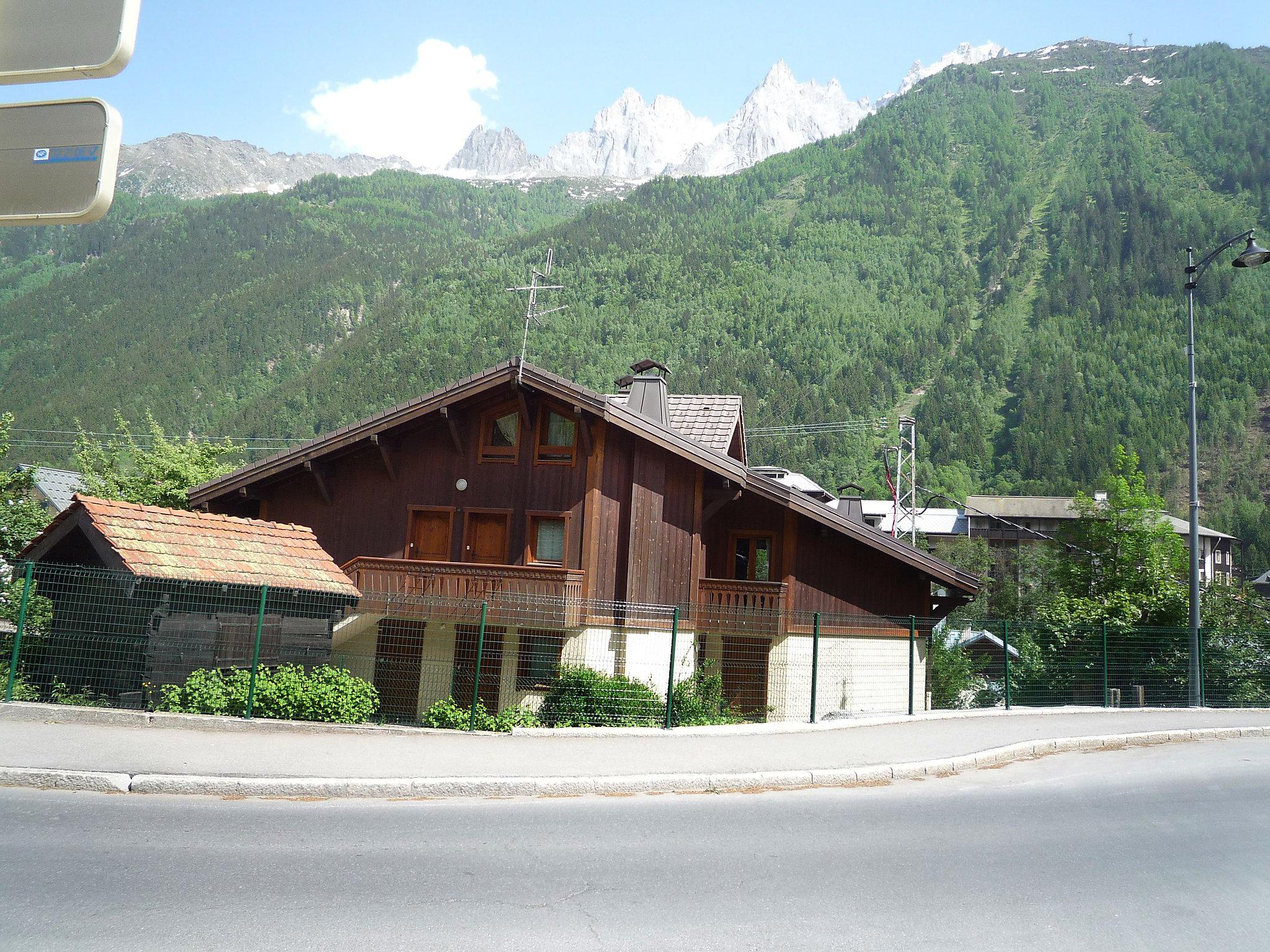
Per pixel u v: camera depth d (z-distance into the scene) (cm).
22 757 1035
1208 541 10481
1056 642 2448
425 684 2072
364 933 608
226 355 18425
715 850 852
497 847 829
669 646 2112
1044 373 16725
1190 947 661
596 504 2050
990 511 9525
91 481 3128
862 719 1698
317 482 2248
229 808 934
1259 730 1783
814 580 2300
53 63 327
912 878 791
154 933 593
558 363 17088
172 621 1583
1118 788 1228
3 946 560
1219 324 17312
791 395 16562
